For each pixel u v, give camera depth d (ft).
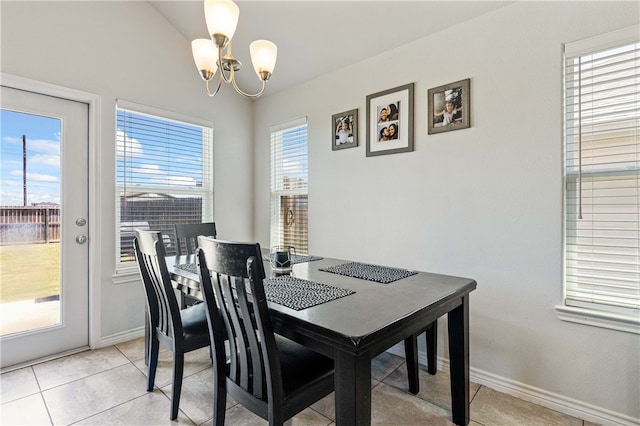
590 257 5.47
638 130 5.03
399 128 7.63
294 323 3.49
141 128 8.80
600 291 5.39
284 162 10.69
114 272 8.19
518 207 5.98
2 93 6.69
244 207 11.35
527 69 5.84
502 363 6.21
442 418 5.41
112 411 5.50
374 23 7.26
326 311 3.66
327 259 7.12
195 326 5.68
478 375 6.51
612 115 5.24
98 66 7.85
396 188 7.73
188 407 5.63
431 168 7.13
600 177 5.36
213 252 3.85
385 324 3.28
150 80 8.81
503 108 6.12
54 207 7.44
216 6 4.65
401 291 4.51
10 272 6.91
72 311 7.70
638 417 4.93
